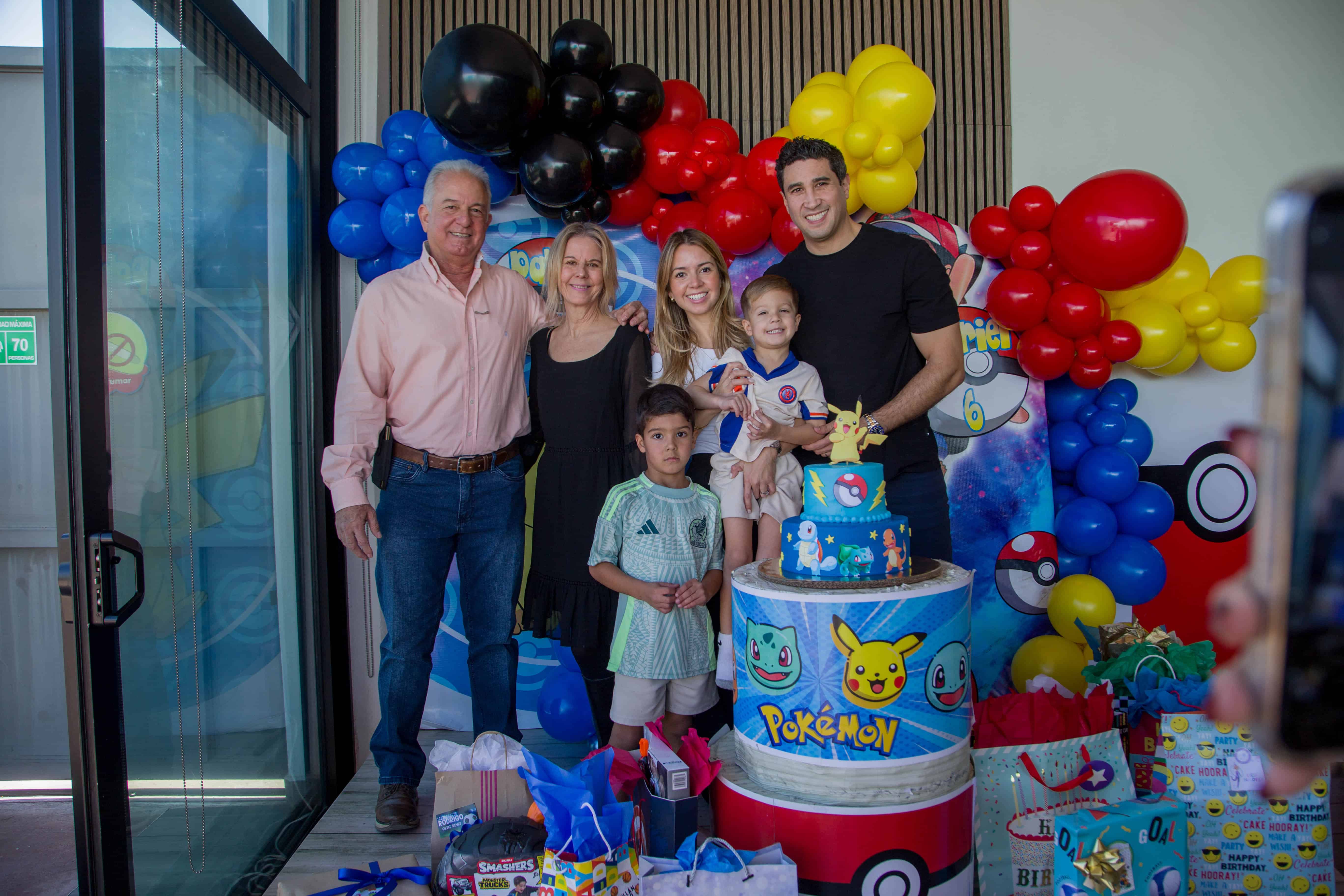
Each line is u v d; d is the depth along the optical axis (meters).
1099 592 2.94
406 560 2.39
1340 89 3.48
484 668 2.52
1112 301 3.08
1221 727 1.91
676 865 1.71
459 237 2.34
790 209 2.35
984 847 1.91
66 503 1.56
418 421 2.39
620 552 2.31
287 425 2.62
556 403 2.47
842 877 1.71
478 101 2.47
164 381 1.90
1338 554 0.29
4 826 2.68
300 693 2.63
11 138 3.00
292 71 2.66
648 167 2.96
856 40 3.46
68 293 1.55
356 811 2.54
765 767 1.82
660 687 2.29
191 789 1.96
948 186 3.47
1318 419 0.28
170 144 1.94
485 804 2.02
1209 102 3.48
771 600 1.77
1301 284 0.28
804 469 2.05
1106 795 1.94
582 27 2.75
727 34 3.43
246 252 2.35
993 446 3.25
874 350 2.34
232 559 2.21
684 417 2.25
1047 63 3.48
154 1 1.87
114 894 1.60
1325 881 1.86
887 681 1.71
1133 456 3.20
